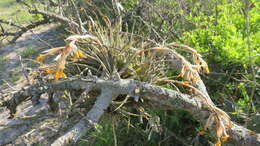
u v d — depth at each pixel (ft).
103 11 12.76
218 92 7.64
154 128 5.60
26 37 20.16
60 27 15.07
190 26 10.12
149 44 6.67
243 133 5.01
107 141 8.16
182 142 7.59
